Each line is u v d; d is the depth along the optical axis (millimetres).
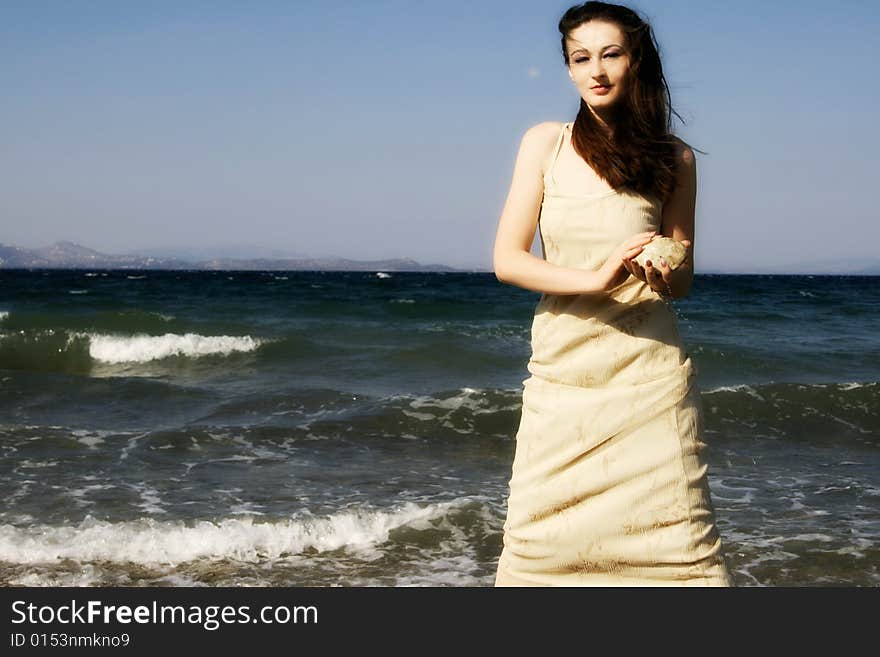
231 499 6859
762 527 6352
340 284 59719
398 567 5520
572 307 2361
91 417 10242
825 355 16906
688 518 2316
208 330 19422
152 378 13734
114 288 44375
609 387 2338
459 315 25953
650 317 2344
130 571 5371
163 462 8031
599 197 2305
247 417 10336
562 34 2346
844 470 8320
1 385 11656
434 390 12656
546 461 2389
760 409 10992
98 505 6586
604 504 2326
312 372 14258
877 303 35125
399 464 8289
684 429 2338
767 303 34844
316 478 7629
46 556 5520
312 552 5770
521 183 2416
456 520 6316
